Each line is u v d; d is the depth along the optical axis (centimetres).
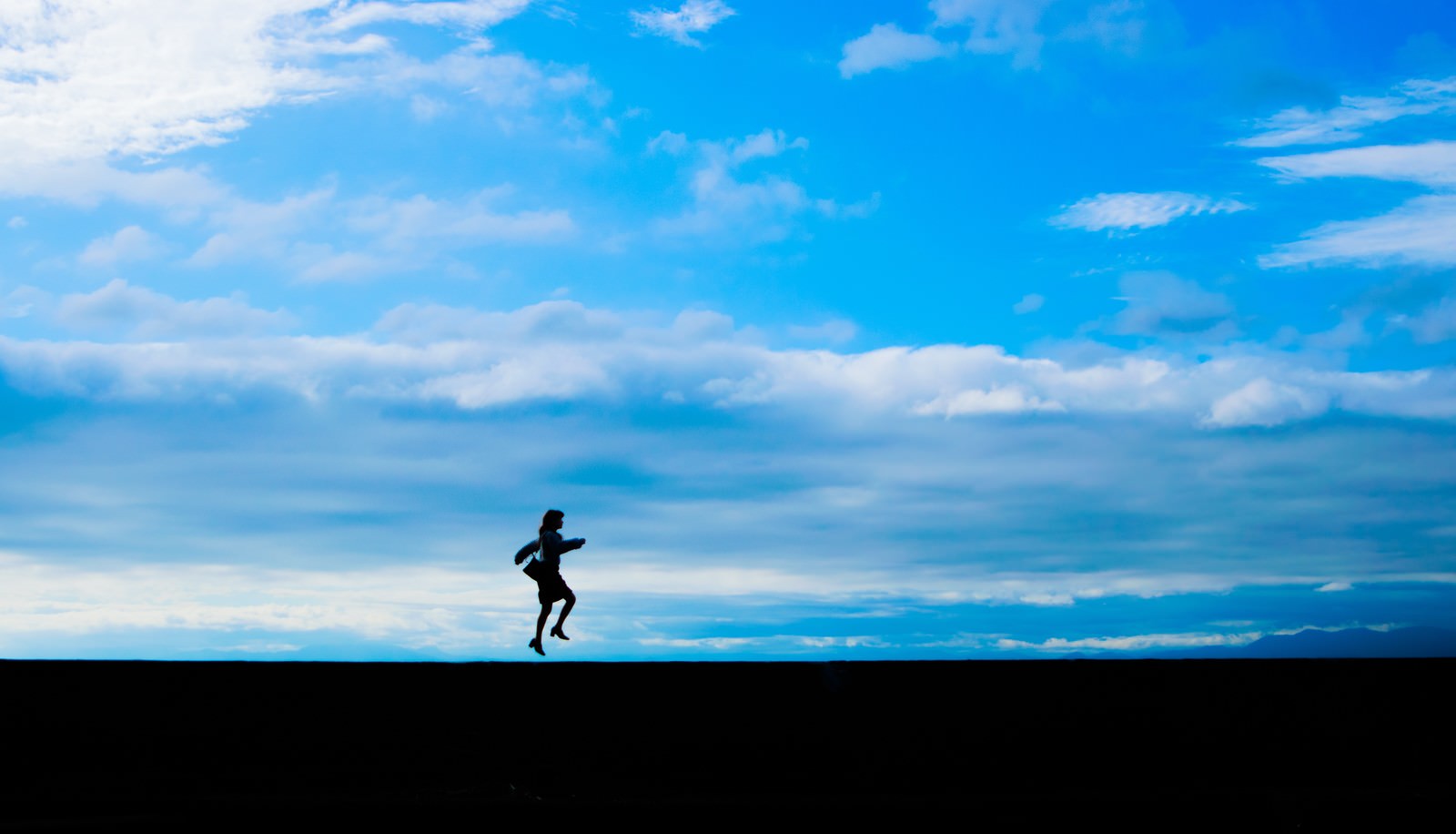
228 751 650
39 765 620
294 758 644
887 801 595
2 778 600
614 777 633
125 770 616
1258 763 657
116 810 570
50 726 679
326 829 573
